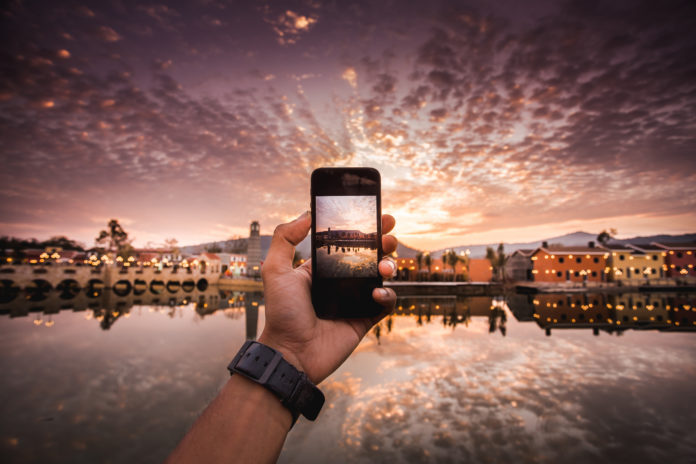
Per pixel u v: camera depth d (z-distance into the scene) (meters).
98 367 16.73
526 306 35.81
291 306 1.29
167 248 86.94
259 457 0.83
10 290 54.84
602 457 7.71
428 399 10.62
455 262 64.38
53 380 14.73
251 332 25.95
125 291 59.75
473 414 9.66
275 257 1.41
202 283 70.25
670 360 14.89
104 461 8.60
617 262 50.84
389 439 8.40
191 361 17.67
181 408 11.56
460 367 13.78
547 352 16.25
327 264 1.61
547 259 51.88
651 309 32.59
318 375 1.24
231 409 0.88
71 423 10.56
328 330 1.40
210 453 0.79
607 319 26.52
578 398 10.70
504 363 14.39
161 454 8.84
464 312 31.67
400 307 35.91
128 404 11.95
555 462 7.55
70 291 57.62
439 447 8.06
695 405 10.13
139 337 24.25
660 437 8.48
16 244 74.31
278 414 0.92
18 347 21.34
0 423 10.61
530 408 10.04
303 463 7.46
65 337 24.41
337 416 9.51
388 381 12.16
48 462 8.58
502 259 61.34
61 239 89.62
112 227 74.81
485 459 7.65
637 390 11.31
